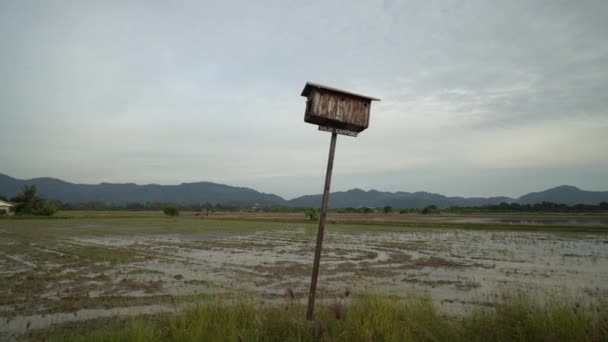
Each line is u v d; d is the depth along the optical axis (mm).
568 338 5008
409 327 5500
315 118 6062
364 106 6418
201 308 6418
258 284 11359
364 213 107000
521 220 55688
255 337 5277
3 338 6551
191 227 42031
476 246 22234
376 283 11508
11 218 57688
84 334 6574
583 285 10930
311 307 5859
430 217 72062
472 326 5586
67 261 16125
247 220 60469
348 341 5152
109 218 64812
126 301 9125
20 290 10430
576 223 45906
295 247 22125
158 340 5449
